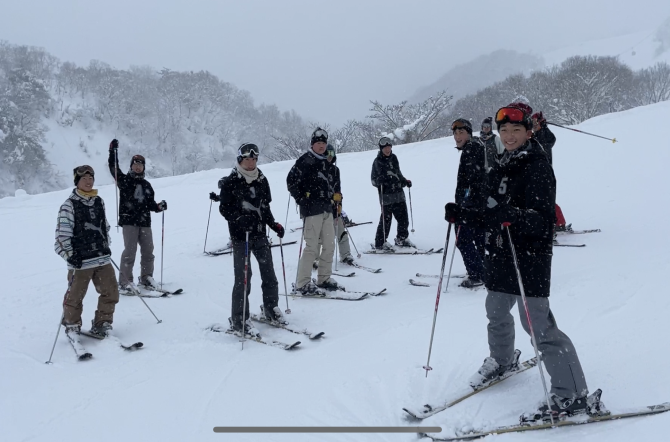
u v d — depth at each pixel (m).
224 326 4.52
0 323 5.04
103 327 4.45
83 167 4.35
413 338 3.89
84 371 3.80
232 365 3.74
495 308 2.90
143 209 5.85
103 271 4.43
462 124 4.95
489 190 2.78
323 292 5.27
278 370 3.59
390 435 2.65
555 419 2.52
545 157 2.60
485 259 2.83
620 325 3.68
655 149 12.23
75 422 3.05
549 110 43.56
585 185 9.84
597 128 16.61
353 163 15.97
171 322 4.80
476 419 2.68
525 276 2.59
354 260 6.67
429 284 5.37
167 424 2.96
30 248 8.37
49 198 12.33
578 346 3.43
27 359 4.09
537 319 2.59
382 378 3.27
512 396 2.87
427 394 3.00
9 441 2.88
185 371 3.69
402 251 6.87
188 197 12.33
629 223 7.00
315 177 5.26
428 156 15.84
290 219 9.55
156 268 6.85
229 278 6.26
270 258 4.52
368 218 9.34
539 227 2.49
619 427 2.45
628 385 2.85
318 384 3.30
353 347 3.86
